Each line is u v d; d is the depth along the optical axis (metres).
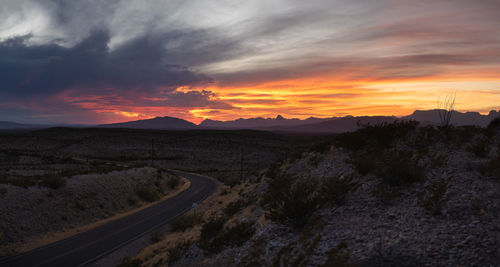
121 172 47.25
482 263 3.94
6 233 22.88
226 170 102.44
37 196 29.16
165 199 45.91
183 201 43.88
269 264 5.78
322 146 15.92
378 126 13.48
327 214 7.25
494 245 4.28
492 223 4.96
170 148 150.25
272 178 17.58
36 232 25.02
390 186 8.13
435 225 5.42
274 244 6.60
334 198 7.99
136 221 31.61
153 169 59.25
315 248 5.57
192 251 10.49
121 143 155.12
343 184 8.09
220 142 167.50
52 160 94.81
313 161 14.67
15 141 151.62
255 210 12.60
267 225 8.32
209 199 42.06
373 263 4.48
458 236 4.80
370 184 8.63
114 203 36.88
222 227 12.35
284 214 7.20
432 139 11.21
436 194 6.29
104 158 117.06
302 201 7.31
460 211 5.72
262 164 113.00
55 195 31.06
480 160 8.35
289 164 18.05
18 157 96.00
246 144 164.00
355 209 7.23
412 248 4.71
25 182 30.81
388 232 5.55
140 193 43.69
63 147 146.50
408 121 13.18
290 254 5.71
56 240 24.55
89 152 131.88
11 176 55.00
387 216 6.42
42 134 178.88
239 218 13.14
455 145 10.20
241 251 7.53
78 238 25.28
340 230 6.15
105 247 22.89
